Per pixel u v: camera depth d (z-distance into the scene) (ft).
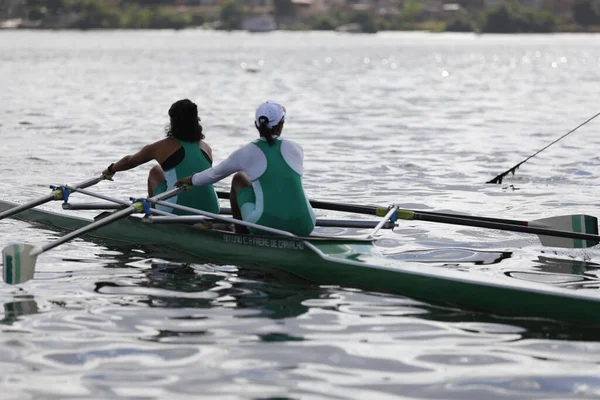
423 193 47.37
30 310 25.59
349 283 28.40
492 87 156.15
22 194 45.98
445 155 63.87
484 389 19.92
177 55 321.73
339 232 37.40
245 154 30.48
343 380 20.31
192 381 20.16
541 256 33.12
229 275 29.76
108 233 35.68
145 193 47.19
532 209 42.91
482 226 32.48
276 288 28.12
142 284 28.55
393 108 109.81
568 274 30.37
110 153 64.75
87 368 20.94
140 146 69.62
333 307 26.09
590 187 49.47
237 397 19.30
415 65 257.96
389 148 68.44
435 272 27.25
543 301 25.18
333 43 555.69
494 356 22.06
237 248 31.14
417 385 20.08
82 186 34.88
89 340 22.91
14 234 36.60
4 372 20.70
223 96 130.00
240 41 588.09
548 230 32.04
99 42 520.01
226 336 23.30
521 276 30.04
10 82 159.33
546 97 130.00
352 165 58.39
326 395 19.45
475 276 26.94
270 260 30.17
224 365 21.17
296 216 30.32
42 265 31.14
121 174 53.93
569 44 533.96
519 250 34.12
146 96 129.08
